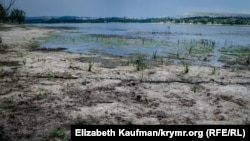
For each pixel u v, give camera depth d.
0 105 7.32
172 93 8.95
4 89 8.83
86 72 11.84
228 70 13.17
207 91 9.29
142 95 8.63
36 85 9.42
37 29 50.09
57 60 14.73
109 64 14.12
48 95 8.31
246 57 17.81
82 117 6.66
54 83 9.77
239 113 7.25
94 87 9.41
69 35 37.41
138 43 26.50
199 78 11.23
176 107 7.59
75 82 10.01
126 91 9.05
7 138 5.43
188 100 8.25
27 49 19.47
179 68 13.34
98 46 23.17
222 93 9.07
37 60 14.52
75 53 18.05
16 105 7.36
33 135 5.60
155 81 10.52
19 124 6.12
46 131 5.80
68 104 7.57
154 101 8.07
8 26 54.34
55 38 30.84
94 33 44.88
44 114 6.77
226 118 6.87
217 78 11.29
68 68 12.59
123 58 16.42
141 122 6.50
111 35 39.59
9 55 16.02
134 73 11.93
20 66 12.71
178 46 24.28
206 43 27.88
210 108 7.58
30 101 7.72
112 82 10.18
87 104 7.62
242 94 9.00
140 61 15.32
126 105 7.65
